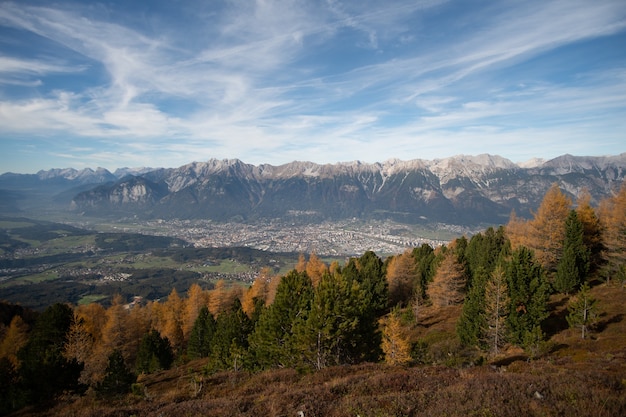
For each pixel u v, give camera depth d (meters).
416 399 13.59
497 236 67.44
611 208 51.75
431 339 43.53
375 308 59.25
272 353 30.72
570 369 19.38
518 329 32.31
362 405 13.52
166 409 15.91
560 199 50.06
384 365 23.72
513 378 15.41
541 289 32.50
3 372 26.58
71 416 16.58
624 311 35.34
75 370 27.38
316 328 27.03
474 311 36.75
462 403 12.69
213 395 20.47
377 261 66.81
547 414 10.91
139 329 71.81
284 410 14.30
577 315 31.58
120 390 29.00
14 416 22.33
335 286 28.33
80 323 45.38
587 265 44.53
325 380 21.00
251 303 73.69
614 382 13.47
